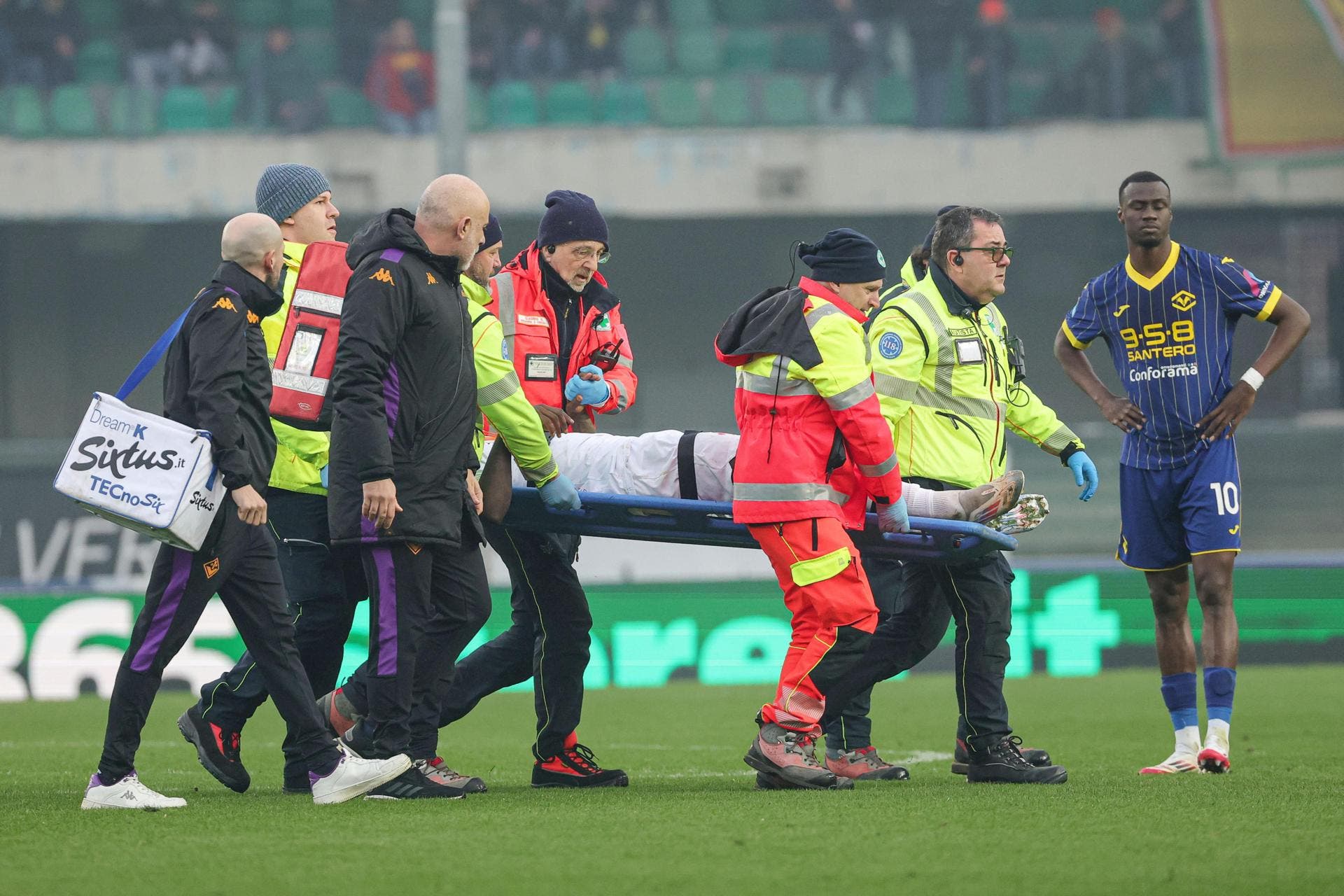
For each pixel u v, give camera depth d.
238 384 17.81
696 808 17.62
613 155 76.75
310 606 20.52
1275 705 35.28
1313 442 64.12
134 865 14.12
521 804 18.25
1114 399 23.28
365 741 19.62
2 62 79.00
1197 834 15.61
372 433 17.45
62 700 42.31
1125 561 23.34
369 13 82.56
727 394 81.69
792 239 81.38
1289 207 77.12
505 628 45.38
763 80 82.62
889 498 18.84
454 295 18.30
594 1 83.56
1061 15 85.50
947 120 78.25
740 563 51.16
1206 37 76.44
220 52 81.50
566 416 20.95
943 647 47.66
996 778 20.41
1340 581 47.16
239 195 75.94
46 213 74.94
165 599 17.98
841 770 22.53
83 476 17.16
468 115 80.75
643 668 45.62
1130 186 22.59
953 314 21.03
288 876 13.56
